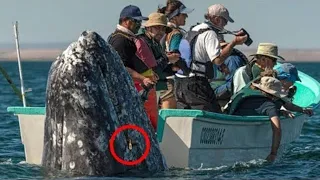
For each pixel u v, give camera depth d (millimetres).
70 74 31219
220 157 38000
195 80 39094
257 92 40594
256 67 41844
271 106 40125
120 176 31891
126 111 32281
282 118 41844
